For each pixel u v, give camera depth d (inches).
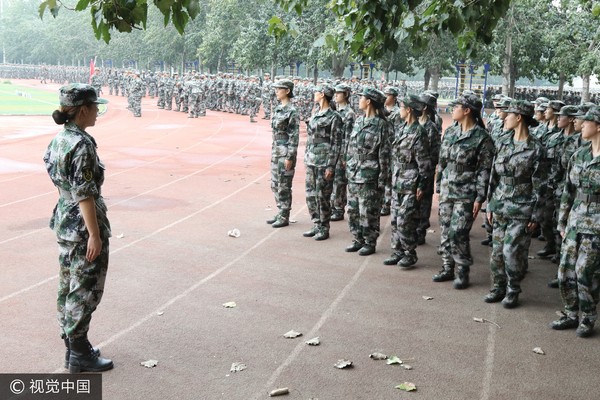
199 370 198.5
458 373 201.0
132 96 1205.1
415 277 301.6
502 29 1127.0
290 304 259.6
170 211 426.3
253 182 546.6
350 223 338.3
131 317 240.5
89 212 184.9
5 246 330.6
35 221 386.9
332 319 244.4
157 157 683.4
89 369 194.7
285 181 385.1
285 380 193.0
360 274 303.3
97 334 224.1
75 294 189.6
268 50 1375.5
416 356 212.7
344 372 199.3
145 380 191.2
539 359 213.0
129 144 794.2
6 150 704.4
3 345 212.7
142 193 484.7
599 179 225.6
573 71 931.3
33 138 829.8
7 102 1599.4
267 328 233.6
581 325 234.2
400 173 307.1
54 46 3511.3
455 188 280.1
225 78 1393.9
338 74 1330.0
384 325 239.6
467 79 1763.0
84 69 2770.7
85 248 188.4
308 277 296.2
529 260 339.9
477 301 270.2
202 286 278.5
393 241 319.6
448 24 293.7
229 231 374.3
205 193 493.0
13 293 262.4
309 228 391.5
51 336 221.1
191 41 2014.0
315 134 358.0
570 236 236.1
